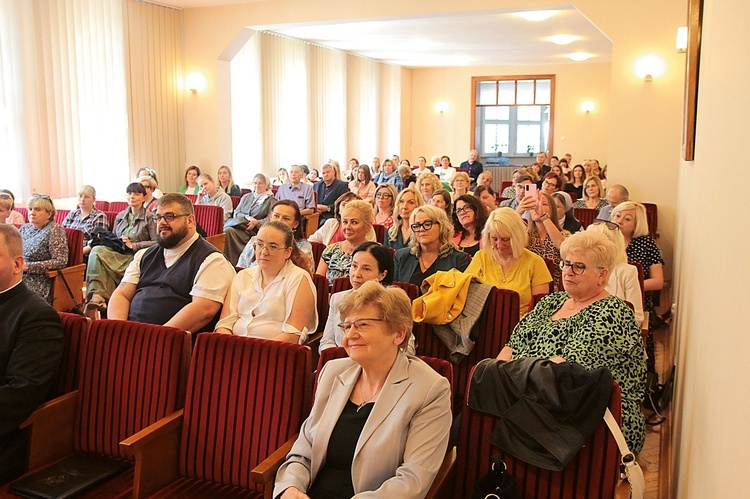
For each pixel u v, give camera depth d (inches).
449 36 441.7
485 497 69.6
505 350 100.4
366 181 313.3
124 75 331.0
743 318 35.9
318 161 497.4
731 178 45.8
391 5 305.9
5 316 95.3
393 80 625.0
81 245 191.5
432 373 74.3
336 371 78.4
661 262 162.4
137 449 81.1
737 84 44.8
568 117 629.3
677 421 101.1
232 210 300.4
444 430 72.2
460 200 165.8
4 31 273.9
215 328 119.2
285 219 156.5
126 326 95.6
